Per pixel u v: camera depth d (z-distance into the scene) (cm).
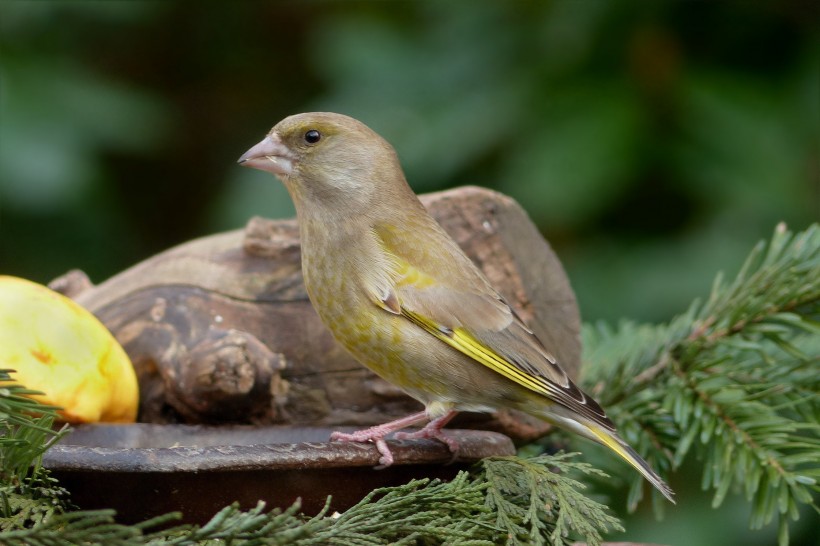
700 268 1134
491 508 616
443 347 744
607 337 975
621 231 1191
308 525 516
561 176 1137
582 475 880
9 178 1177
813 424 762
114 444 693
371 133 800
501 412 801
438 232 780
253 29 1515
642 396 841
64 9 1302
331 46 1304
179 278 798
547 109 1174
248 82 1518
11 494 553
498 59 1216
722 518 1048
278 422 774
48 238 1266
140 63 1499
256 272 790
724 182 1154
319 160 782
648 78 1181
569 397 725
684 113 1169
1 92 1191
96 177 1225
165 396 771
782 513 721
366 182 778
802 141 1174
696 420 780
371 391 784
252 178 1238
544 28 1196
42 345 675
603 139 1144
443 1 1265
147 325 785
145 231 1476
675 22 1188
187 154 1497
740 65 1215
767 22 1198
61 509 555
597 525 631
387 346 748
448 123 1188
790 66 1205
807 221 1152
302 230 785
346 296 756
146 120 1260
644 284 1146
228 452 570
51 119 1205
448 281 754
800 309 809
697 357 825
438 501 588
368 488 625
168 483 570
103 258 1284
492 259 806
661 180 1170
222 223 1229
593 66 1185
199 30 1508
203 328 773
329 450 596
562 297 841
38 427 541
